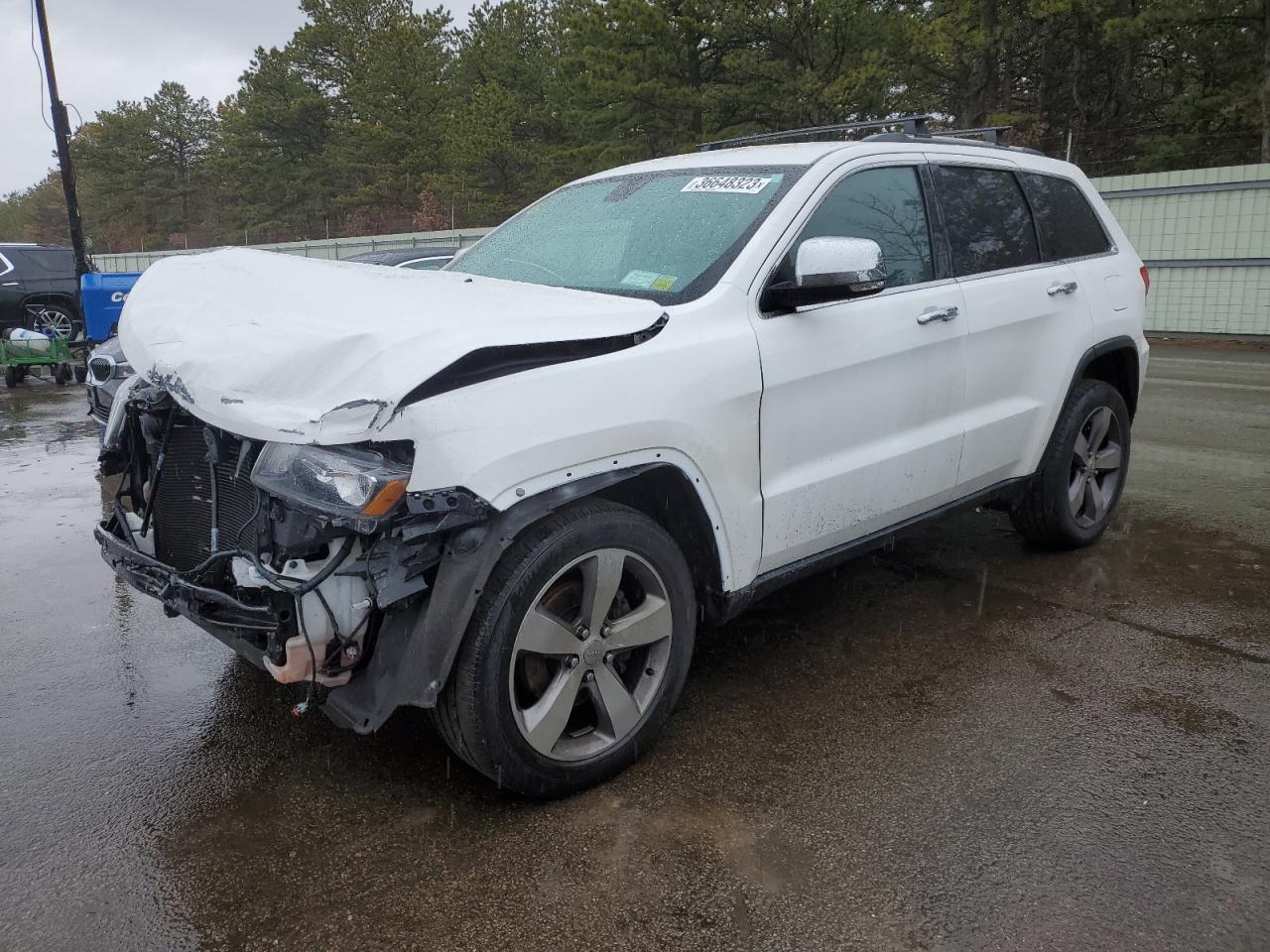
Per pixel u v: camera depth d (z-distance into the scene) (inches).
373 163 1724.9
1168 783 116.3
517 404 103.4
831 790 115.6
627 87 941.2
